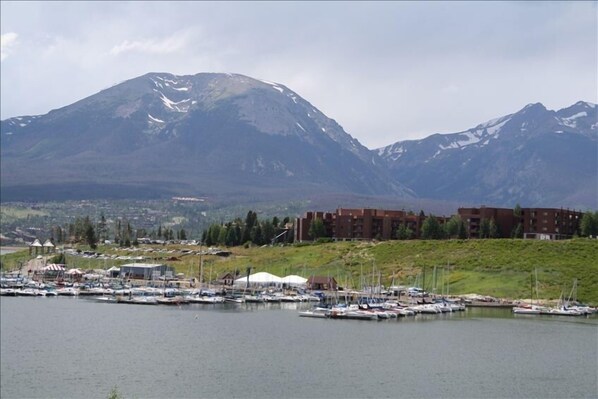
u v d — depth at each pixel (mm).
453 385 158500
